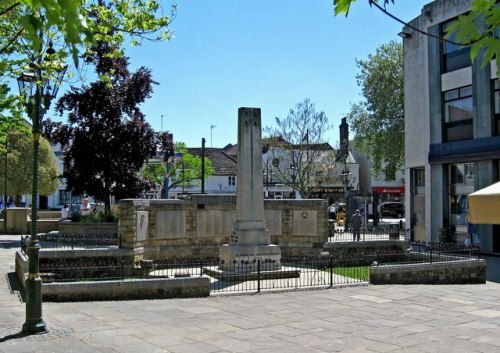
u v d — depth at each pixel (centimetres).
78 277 1706
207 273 1795
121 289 1342
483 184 2573
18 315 1109
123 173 2817
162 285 1373
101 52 2564
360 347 905
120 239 1873
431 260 1900
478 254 2400
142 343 910
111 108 2789
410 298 1405
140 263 1836
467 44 432
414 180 3098
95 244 2084
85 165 2780
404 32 3069
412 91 3073
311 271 1862
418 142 3011
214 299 1363
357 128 4450
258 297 1398
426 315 1191
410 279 1705
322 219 2242
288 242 2280
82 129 2812
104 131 2795
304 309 1243
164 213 2072
